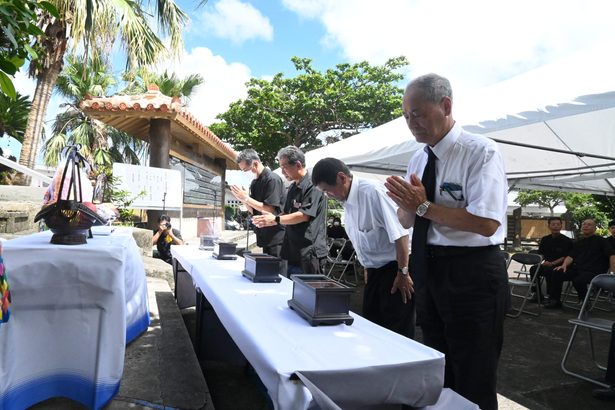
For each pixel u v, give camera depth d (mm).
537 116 3094
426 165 1800
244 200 3516
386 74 19953
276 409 1013
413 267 1771
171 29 8258
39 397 1850
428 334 1846
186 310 4180
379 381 1074
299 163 3104
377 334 1356
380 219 2232
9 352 1735
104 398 1819
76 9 6574
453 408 1199
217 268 2541
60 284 1827
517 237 15109
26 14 1550
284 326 1390
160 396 1979
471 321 1621
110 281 1861
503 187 1599
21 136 11266
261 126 19719
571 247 6348
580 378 3279
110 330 1865
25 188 7227
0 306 1219
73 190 2109
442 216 1578
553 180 8148
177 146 8203
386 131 4980
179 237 6211
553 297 6129
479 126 3418
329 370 1022
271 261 2123
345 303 1466
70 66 15375
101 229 2873
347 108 19250
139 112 6465
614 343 3012
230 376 2891
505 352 3980
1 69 1492
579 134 5527
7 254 1766
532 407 2803
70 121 16078
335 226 9062
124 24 7238
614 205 14203
